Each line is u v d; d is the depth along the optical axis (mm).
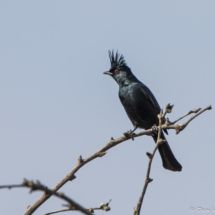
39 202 6988
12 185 3689
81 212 4379
